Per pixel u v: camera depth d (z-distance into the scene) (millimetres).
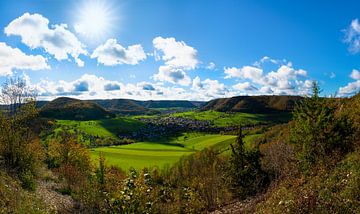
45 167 43031
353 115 26234
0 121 31266
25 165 31797
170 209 30250
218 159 83188
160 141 189750
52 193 29266
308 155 23828
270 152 38656
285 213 16516
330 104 25016
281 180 29078
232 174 37906
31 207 21609
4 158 30438
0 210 18312
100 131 194625
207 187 42219
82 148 52812
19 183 26688
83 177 38281
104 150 135750
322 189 16969
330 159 21656
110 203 13820
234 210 29562
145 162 111000
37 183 31141
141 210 13383
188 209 33281
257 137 110125
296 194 18406
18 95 33125
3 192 20891
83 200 26578
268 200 23516
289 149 34719
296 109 25922
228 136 177125
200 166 87375
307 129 23891
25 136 32938
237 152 38344
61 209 25234
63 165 43219
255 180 35906
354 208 13922
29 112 33188
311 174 21469
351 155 19922
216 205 37344
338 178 17422
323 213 14711
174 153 137250
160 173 86438
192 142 175000
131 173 14062
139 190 13594
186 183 58500
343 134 23109
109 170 34906
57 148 49500
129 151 137875
